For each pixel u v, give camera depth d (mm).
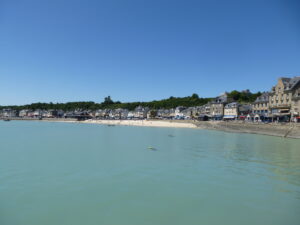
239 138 47406
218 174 17859
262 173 18188
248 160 23141
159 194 13609
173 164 21188
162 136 51812
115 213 11203
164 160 23016
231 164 21266
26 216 10781
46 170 18688
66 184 15211
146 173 18016
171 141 40812
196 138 47031
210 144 36344
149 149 30406
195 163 21656
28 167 19625
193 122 98188
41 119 191250
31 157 24109
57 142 37969
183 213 11281
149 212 11344
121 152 27812
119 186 14922
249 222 10469
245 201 12727
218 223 10375
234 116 97062
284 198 13211
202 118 110438
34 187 14555
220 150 29797
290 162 22234
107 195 13375
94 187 14680
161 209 11672
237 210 11656
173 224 10250
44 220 10453
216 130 77375
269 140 43500
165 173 18062
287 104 67375
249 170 19062
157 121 124750
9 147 31453
